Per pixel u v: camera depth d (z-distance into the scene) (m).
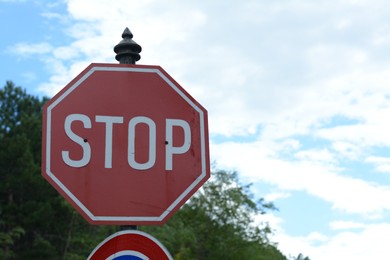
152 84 2.96
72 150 2.77
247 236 26.30
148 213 2.75
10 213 32.97
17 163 33.97
